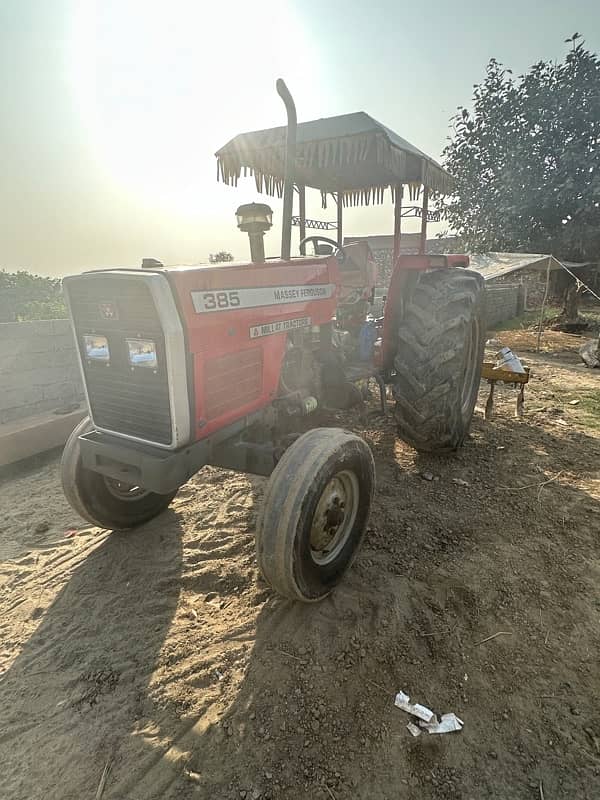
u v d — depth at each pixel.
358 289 4.59
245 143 4.02
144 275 1.93
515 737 1.71
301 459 2.13
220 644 2.12
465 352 3.59
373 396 5.50
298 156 3.95
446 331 3.39
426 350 3.39
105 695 1.89
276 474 2.12
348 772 1.60
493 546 2.76
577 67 16.03
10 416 4.12
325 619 2.24
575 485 3.47
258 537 2.07
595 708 1.81
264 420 2.68
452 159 18.58
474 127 18.22
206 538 2.90
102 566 2.67
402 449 4.11
